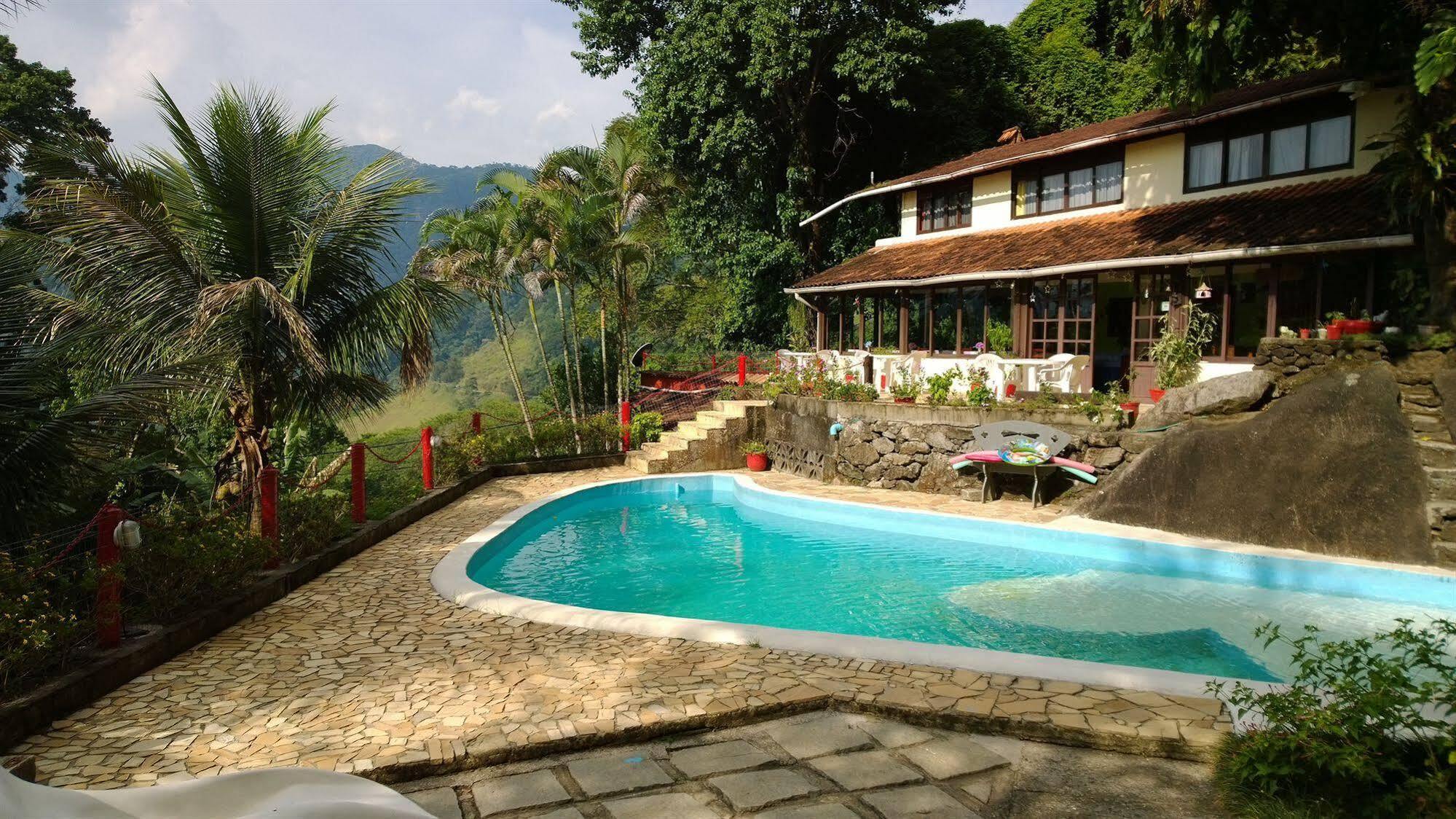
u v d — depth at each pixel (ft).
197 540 24.66
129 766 15.62
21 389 24.61
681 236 85.71
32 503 24.30
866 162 87.71
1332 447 32.76
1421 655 14.52
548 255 64.08
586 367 88.89
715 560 37.65
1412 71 32.04
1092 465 40.27
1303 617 27.81
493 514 43.39
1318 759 13.30
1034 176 55.93
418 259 63.31
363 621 25.34
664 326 116.06
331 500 37.65
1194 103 37.68
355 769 15.16
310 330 31.04
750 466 59.06
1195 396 37.73
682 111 75.66
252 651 22.59
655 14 81.92
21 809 8.09
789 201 78.13
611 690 19.03
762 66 69.46
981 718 17.06
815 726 17.49
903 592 32.12
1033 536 37.68
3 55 66.33
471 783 15.20
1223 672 23.36
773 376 62.95
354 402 36.01
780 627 28.30
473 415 59.41
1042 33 104.27
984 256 51.70
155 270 30.63
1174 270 43.11
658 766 15.71
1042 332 50.19
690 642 22.70
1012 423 42.22
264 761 15.71
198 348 29.66
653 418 67.62
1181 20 34.88
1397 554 30.30
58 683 18.40
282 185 33.53
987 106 90.89
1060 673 19.58
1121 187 50.75
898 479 48.37
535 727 16.92
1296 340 36.04
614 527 45.16
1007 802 14.17
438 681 19.95
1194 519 35.32
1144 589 31.48
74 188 28.58
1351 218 36.11
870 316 78.33
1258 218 40.01
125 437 25.89
